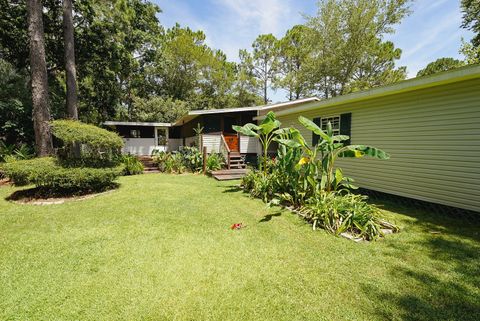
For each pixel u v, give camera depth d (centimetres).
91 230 375
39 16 751
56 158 643
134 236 354
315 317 196
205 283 240
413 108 500
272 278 249
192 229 384
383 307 206
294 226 397
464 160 423
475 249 311
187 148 1216
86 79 1688
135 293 223
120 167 701
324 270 264
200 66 2377
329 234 364
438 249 312
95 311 201
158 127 1645
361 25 1672
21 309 203
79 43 1262
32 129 1140
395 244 329
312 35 1856
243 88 2620
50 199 567
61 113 1438
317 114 796
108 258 288
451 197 444
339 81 1959
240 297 219
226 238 350
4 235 355
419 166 495
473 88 406
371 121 599
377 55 1880
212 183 795
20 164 579
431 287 232
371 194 610
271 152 1217
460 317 194
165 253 302
